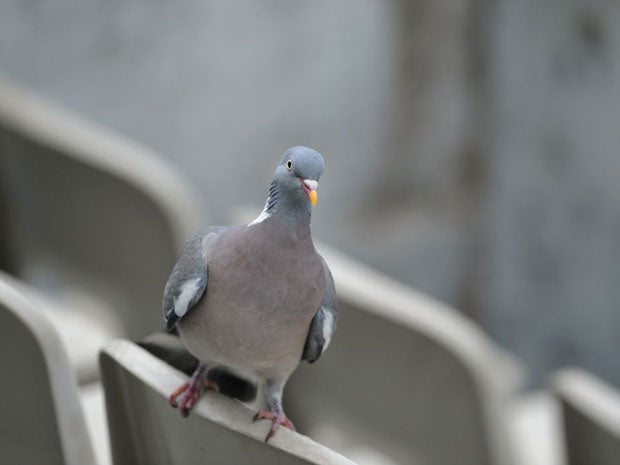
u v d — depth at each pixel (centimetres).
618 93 1237
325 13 1159
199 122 1128
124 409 455
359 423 732
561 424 628
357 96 1212
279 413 488
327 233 1254
